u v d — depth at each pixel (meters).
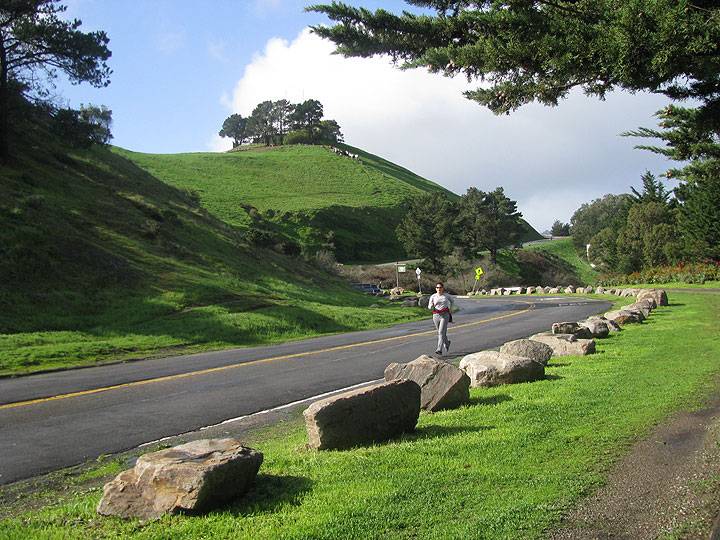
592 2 5.78
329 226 106.50
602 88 6.02
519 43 5.80
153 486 4.74
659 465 5.59
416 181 176.00
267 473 5.68
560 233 198.75
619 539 4.11
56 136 43.91
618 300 40.84
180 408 10.26
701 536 4.12
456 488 5.04
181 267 36.38
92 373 15.04
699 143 11.12
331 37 6.57
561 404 8.27
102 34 39.75
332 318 30.67
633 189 81.88
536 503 4.67
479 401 8.87
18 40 37.59
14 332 21.69
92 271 29.80
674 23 4.79
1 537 4.46
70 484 6.36
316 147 171.50
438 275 83.69
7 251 27.59
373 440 6.72
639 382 9.80
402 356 16.42
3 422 9.27
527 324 25.12
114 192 46.72
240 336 24.55
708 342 14.89
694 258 51.72
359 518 4.44
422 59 6.38
